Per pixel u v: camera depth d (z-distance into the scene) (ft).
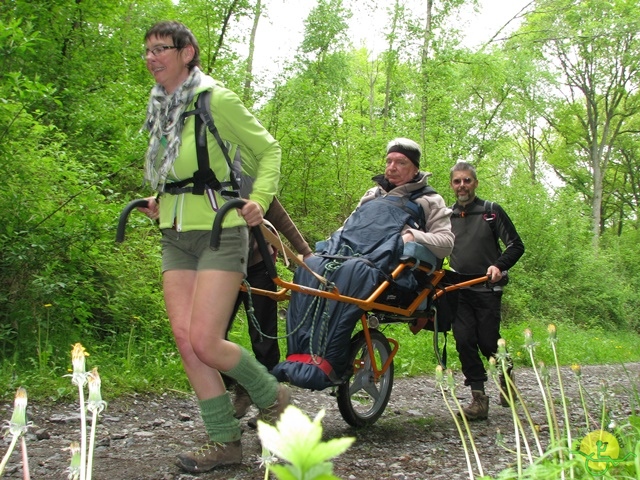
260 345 14.43
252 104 40.01
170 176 10.28
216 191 10.14
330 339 12.98
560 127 129.90
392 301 14.92
